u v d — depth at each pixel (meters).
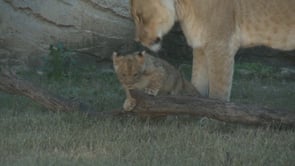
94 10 19.80
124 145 11.23
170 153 10.86
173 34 20.47
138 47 19.91
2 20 19.41
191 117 13.12
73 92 16.30
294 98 16.50
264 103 15.77
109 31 19.92
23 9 19.45
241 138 11.69
